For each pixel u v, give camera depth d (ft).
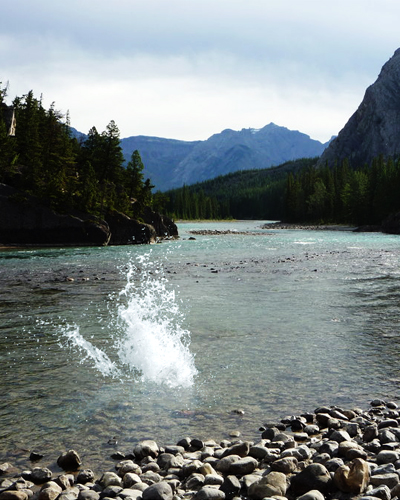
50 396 28.14
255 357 35.86
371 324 47.06
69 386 29.86
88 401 27.37
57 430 23.59
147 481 18.60
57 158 268.82
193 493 17.66
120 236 222.69
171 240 249.14
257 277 87.56
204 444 21.97
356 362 34.68
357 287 73.31
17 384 30.19
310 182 607.78
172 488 17.87
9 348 38.45
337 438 22.29
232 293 67.92
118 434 23.18
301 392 28.84
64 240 208.33
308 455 20.57
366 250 159.94
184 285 76.95
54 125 280.72
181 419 24.95
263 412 25.89
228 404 26.96
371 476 18.26
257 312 53.36
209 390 29.14
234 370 32.91
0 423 24.38
